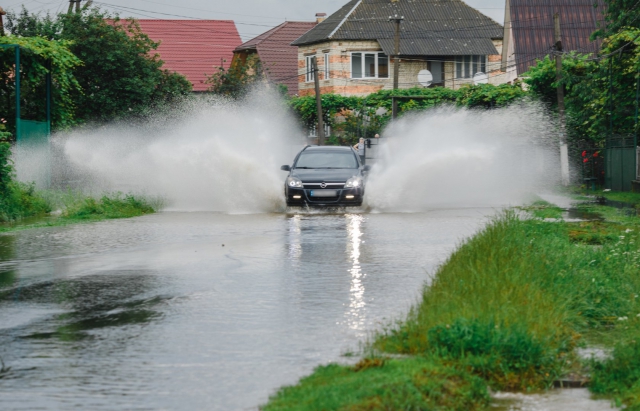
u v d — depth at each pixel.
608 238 22.47
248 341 11.41
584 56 57.69
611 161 49.31
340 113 80.88
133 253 20.55
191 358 10.55
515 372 9.74
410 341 10.48
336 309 13.44
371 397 8.21
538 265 14.59
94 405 8.71
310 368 9.99
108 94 57.44
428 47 87.50
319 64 90.88
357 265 18.12
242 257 19.61
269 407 8.33
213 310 13.51
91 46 56.53
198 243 22.42
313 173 33.38
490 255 14.66
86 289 15.56
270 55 101.94
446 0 92.31
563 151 53.34
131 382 9.52
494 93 60.16
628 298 13.84
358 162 35.16
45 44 39.50
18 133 36.72
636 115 45.06
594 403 9.05
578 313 12.80
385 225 26.83
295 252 20.39
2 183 30.88
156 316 13.12
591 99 51.91
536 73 57.31
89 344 11.36
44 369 10.10
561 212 32.75
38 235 24.77
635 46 47.97
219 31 109.62
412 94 77.31
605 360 10.18
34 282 16.39
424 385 8.67
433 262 18.42
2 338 11.73
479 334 10.09
